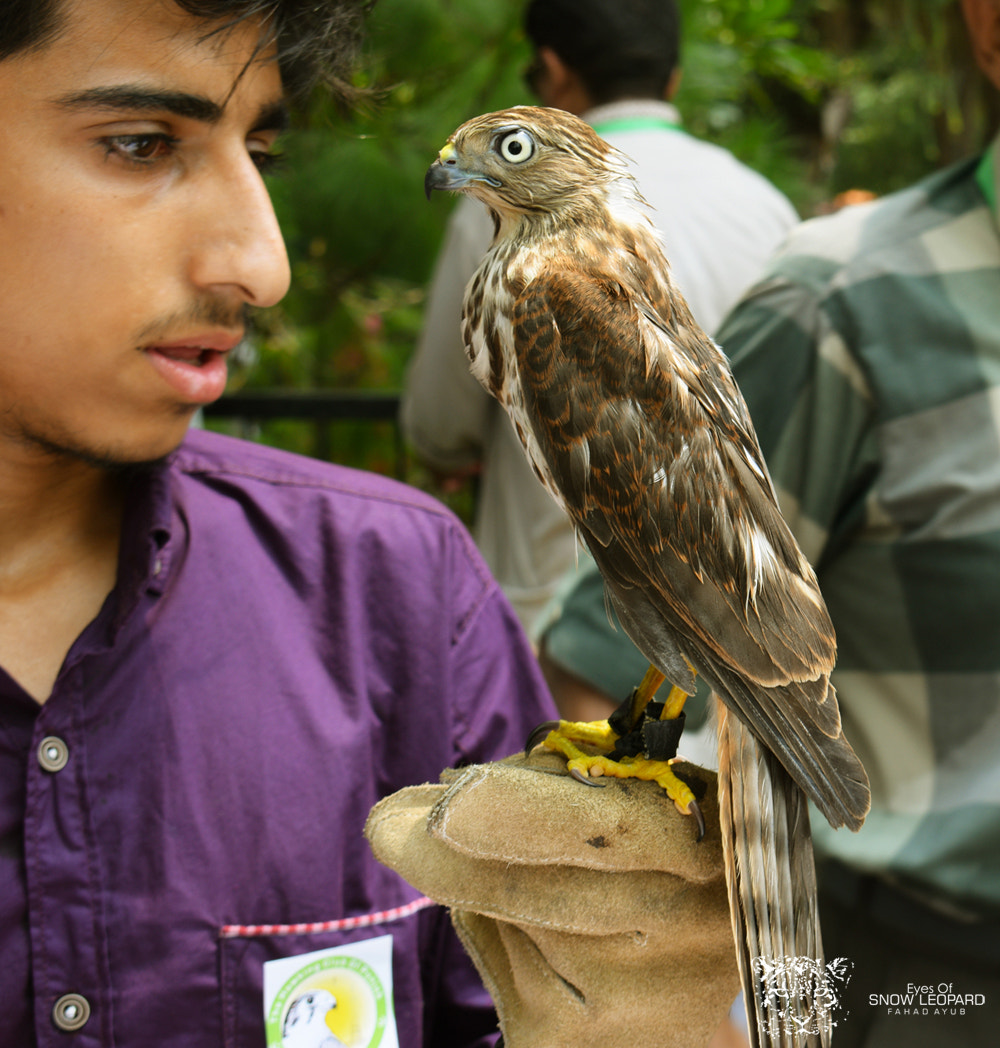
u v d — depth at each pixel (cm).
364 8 139
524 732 180
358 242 474
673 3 352
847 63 831
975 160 222
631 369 157
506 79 446
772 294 223
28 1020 133
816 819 224
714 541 153
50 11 111
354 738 158
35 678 142
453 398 371
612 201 182
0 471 136
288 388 502
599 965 135
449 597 173
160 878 140
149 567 143
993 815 199
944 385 208
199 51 118
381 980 154
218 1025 142
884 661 216
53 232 119
